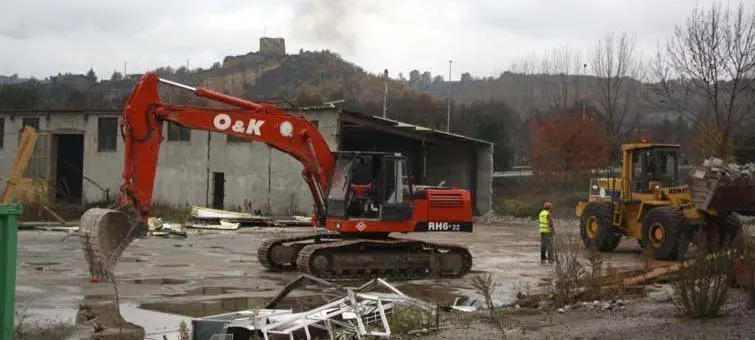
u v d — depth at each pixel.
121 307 13.09
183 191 41.62
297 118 18.16
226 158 40.53
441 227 18.69
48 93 84.62
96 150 42.94
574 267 13.34
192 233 29.94
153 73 16.06
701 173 20.62
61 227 29.83
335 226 18.28
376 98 90.00
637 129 53.00
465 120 71.69
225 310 12.97
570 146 53.09
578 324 10.41
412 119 72.50
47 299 13.62
